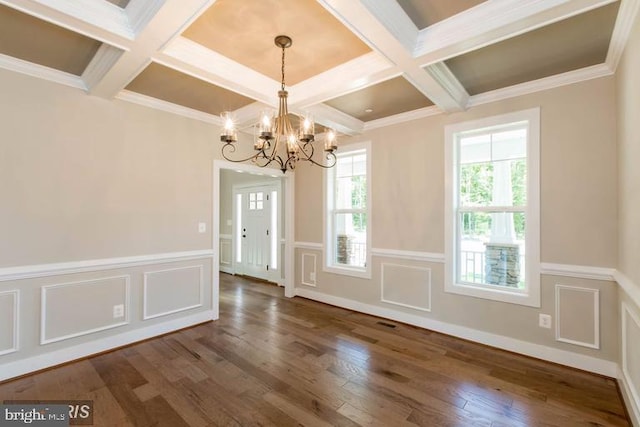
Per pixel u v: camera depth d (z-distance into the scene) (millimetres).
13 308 2352
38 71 2445
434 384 2283
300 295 4676
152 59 2104
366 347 2910
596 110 2439
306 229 4605
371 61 2344
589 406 2027
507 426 1842
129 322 2973
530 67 2434
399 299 3604
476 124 3025
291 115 3428
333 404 2043
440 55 2023
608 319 2391
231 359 2658
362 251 4102
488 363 2609
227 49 2262
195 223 3494
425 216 3395
